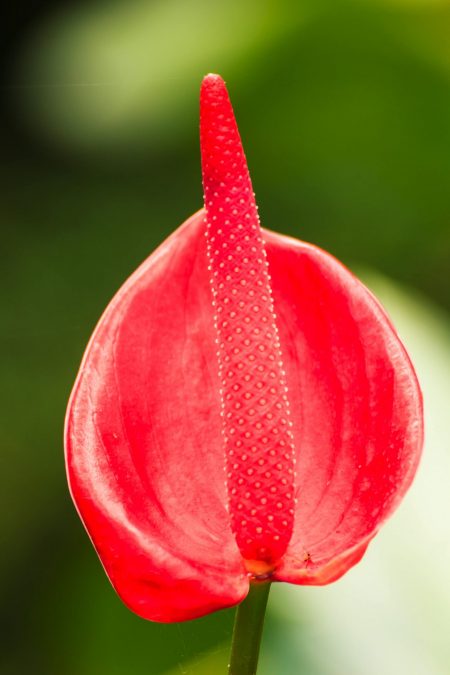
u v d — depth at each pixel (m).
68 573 0.57
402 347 0.38
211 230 0.38
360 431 0.38
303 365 0.39
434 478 0.45
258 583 0.37
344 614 0.43
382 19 0.58
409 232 0.76
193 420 0.38
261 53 0.59
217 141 0.38
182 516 0.38
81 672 0.50
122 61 0.62
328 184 0.80
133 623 0.50
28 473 0.84
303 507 0.38
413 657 0.42
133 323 0.38
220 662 0.47
